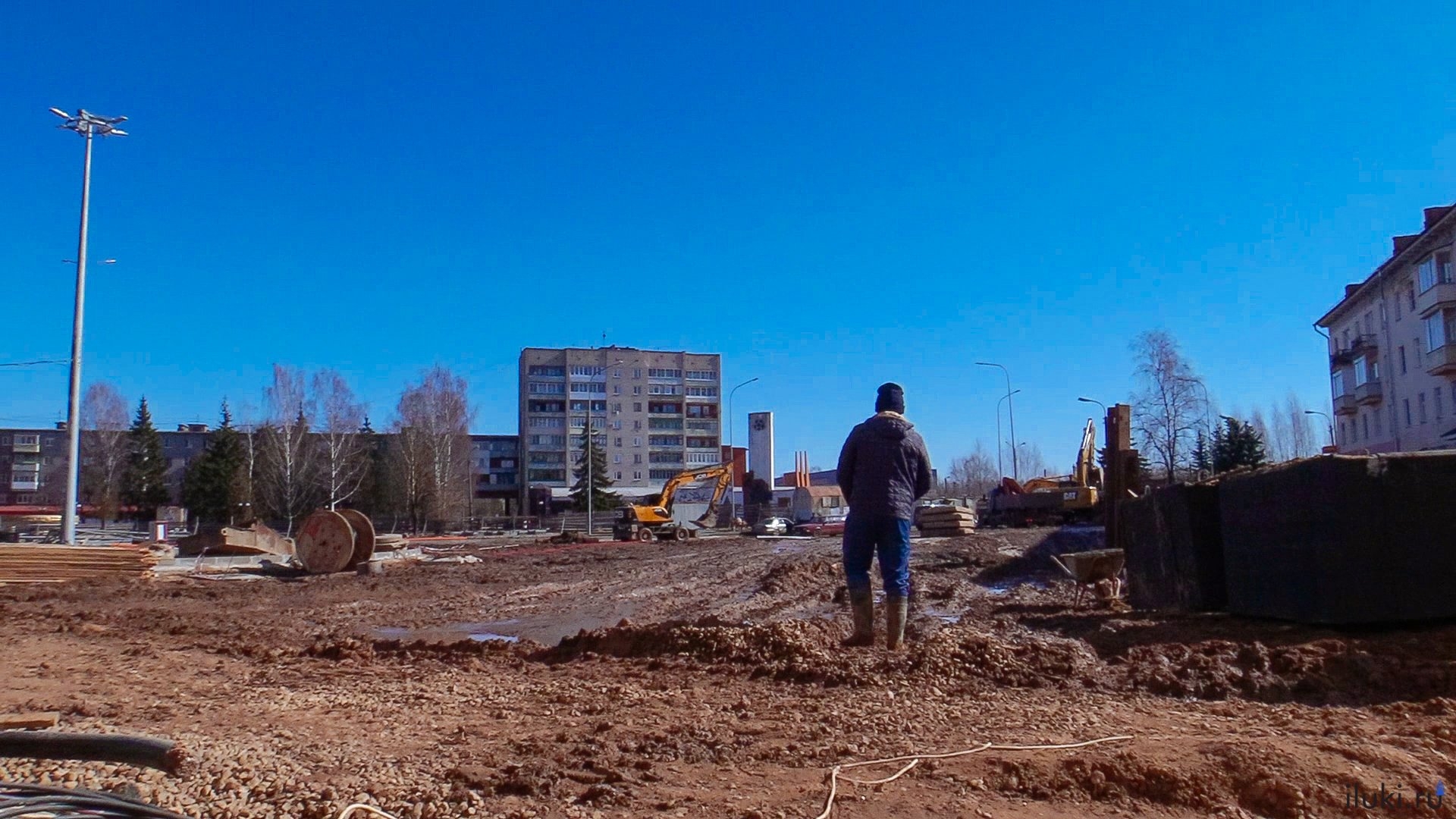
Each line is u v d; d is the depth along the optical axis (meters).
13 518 77.88
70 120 31.92
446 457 82.62
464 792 4.75
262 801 4.76
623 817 4.45
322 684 8.20
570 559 31.86
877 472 8.61
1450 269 46.50
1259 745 5.02
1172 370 53.84
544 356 113.88
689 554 31.59
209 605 17.69
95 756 4.01
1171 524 10.64
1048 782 4.78
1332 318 65.19
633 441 115.69
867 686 7.11
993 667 7.38
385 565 30.05
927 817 4.39
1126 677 7.11
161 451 85.56
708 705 6.75
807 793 4.71
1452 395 48.34
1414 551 7.93
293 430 75.38
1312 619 8.27
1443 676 6.64
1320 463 8.20
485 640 11.55
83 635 12.81
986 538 31.66
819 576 18.70
